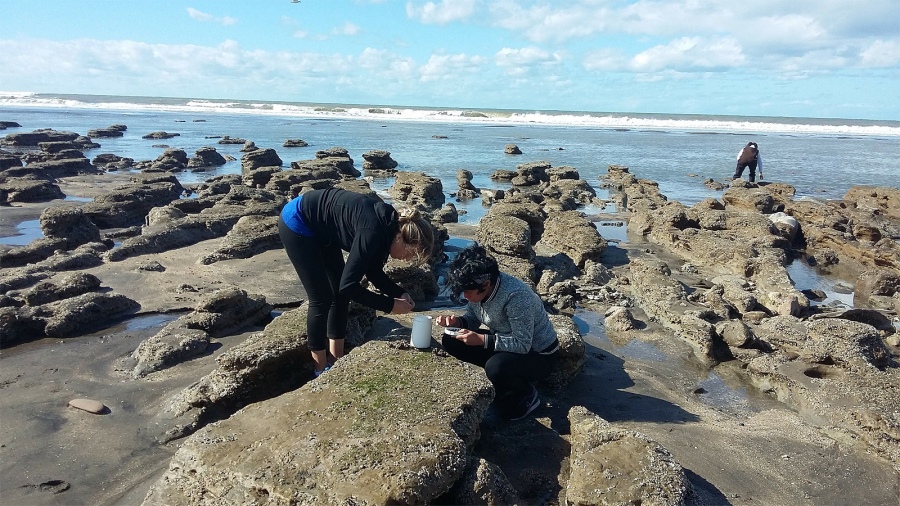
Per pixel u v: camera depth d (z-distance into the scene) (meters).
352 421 4.07
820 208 16.00
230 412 5.37
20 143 31.89
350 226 4.98
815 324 7.19
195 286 8.94
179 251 10.99
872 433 5.15
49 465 4.56
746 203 17.45
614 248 13.04
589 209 18.14
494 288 5.09
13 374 6.10
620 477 4.06
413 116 76.94
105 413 5.34
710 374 6.75
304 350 5.64
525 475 4.51
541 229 12.93
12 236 12.93
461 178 21.22
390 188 20.06
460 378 4.64
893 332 8.48
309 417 4.14
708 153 36.56
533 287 9.45
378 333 6.87
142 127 49.03
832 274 12.15
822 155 37.22
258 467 3.67
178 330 6.80
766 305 9.23
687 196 20.97
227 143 36.75
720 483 4.50
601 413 5.62
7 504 4.10
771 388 6.38
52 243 10.96
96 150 32.16
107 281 9.09
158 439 4.96
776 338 7.29
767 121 95.06
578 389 6.12
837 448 5.15
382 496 3.40
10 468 4.50
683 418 5.60
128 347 6.84
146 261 9.99
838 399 5.71
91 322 7.46
